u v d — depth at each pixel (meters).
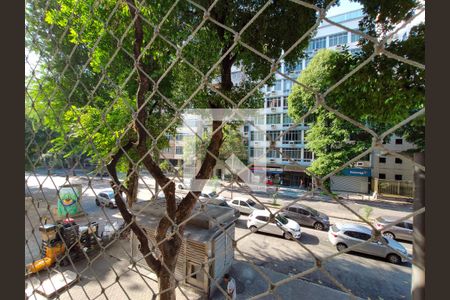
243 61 2.96
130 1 0.92
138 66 0.86
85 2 1.67
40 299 2.46
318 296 4.33
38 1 1.24
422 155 0.51
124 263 4.08
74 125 1.72
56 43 1.14
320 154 9.87
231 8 2.45
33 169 1.27
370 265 5.45
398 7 1.98
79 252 4.46
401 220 0.51
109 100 3.36
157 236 1.90
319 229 7.78
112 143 3.27
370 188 11.83
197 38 2.58
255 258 5.72
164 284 1.80
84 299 3.75
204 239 3.71
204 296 3.86
